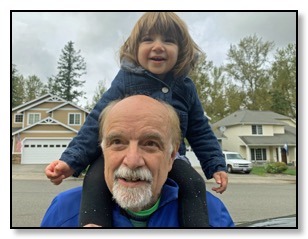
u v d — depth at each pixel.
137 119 0.44
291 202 2.48
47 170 0.54
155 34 0.65
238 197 2.73
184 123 0.66
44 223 0.52
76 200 0.52
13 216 1.79
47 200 2.24
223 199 2.62
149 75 0.64
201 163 0.70
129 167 0.43
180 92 0.66
